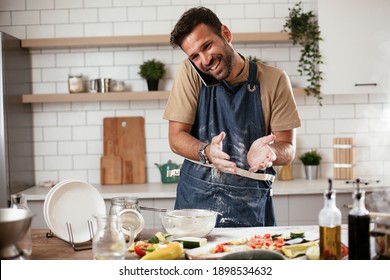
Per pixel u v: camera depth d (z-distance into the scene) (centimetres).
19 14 451
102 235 163
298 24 424
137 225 198
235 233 204
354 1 416
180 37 226
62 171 458
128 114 457
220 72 233
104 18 451
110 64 454
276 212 391
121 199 203
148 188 416
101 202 217
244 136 255
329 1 417
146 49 452
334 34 418
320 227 162
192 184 256
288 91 257
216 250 172
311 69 429
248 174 250
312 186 397
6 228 151
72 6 451
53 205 202
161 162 457
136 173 451
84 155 458
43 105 456
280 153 245
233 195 252
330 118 456
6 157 393
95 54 454
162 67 436
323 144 457
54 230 198
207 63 229
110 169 450
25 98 428
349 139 432
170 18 450
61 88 455
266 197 258
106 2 450
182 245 175
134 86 454
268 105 255
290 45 451
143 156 452
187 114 254
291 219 391
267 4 449
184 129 256
